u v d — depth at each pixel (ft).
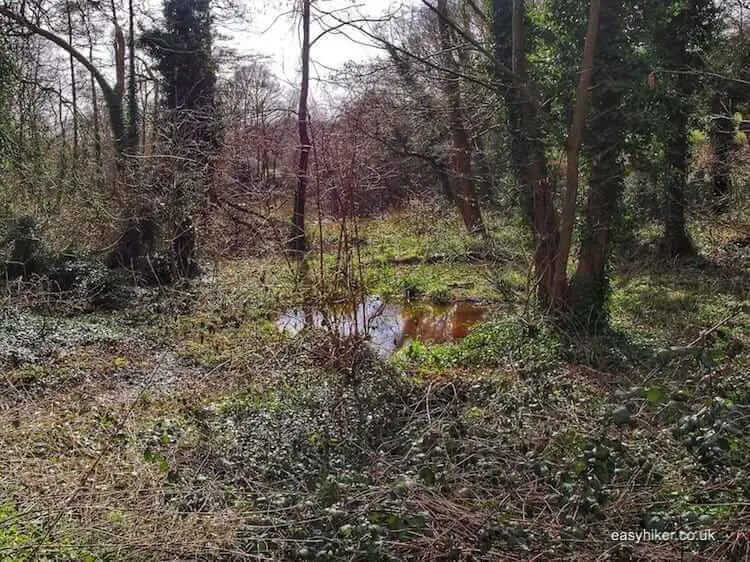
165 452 22.57
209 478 20.21
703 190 61.41
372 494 17.72
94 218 55.83
